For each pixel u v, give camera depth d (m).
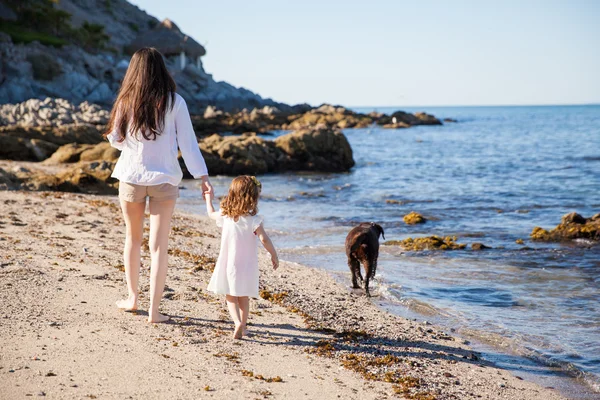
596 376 5.38
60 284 6.06
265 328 5.67
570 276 9.37
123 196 5.07
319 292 7.80
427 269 9.82
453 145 51.41
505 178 26.50
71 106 50.53
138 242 5.36
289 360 4.83
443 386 4.76
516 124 104.69
